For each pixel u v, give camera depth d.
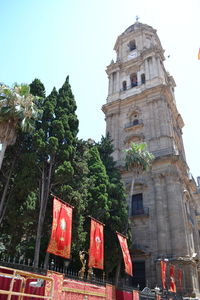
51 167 23.33
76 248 24.28
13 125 22.70
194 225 41.12
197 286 30.52
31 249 25.75
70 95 29.25
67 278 15.66
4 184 24.27
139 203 37.62
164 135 40.72
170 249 31.67
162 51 59.41
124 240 25.14
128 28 65.50
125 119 48.19
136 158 33.09
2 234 24.09
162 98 45.28
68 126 25.80
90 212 26.61
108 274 28.78
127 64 56.50
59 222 16.44
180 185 36.44
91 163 31.62
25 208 22.00
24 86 24.38
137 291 22.70
